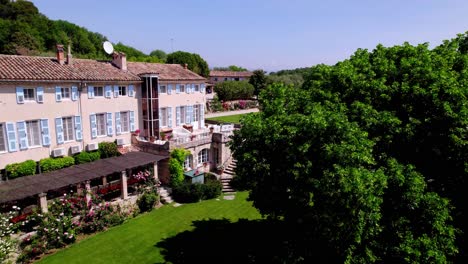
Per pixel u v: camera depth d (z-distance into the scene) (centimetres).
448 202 1323
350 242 1305
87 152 2808
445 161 1457
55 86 2567
